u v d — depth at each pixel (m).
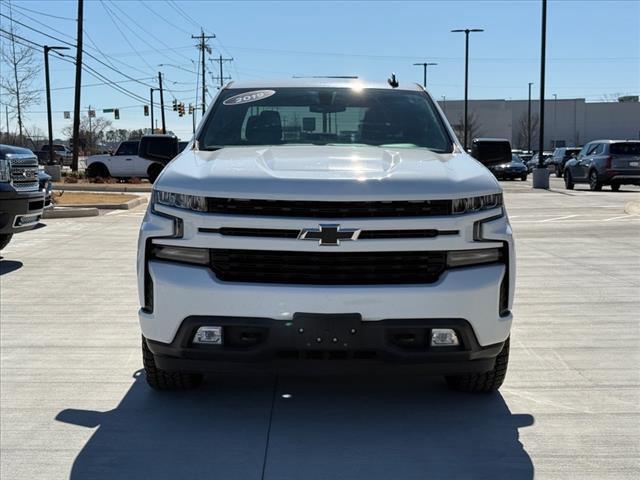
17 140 57.94
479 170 4.30
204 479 3.57
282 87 5.70
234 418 4.34
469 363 4.03
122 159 31.50
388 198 3.80
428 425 4.24
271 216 3.81
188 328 3.88
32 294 7.77
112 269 9.26
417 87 5.89
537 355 5.61
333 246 3.77
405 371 3.97
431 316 3.83
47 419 4.33
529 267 9.35
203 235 3.86
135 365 5.36
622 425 4.26
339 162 4.29
